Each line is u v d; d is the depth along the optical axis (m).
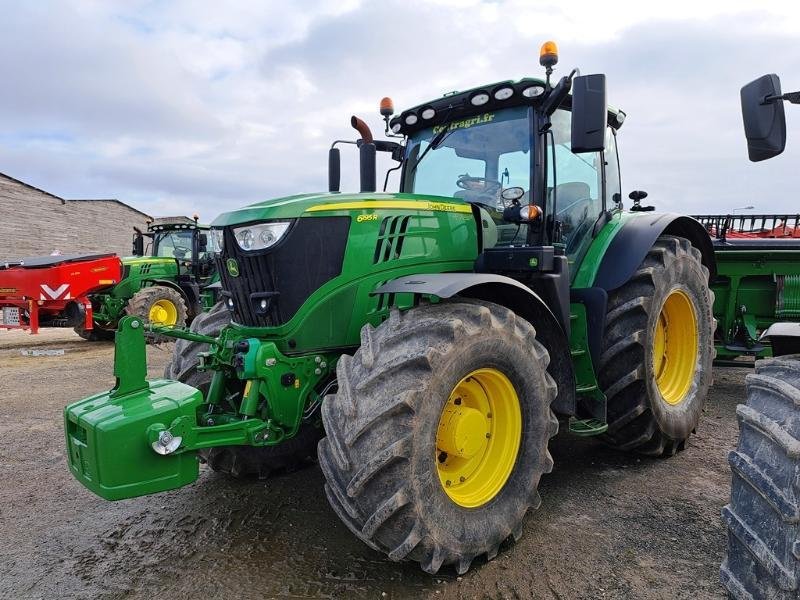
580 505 3.21
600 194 4.19
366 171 3.66
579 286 3.75
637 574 2.51
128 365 2.45
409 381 2.32
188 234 11.59
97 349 9.56
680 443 4.06
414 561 2.60
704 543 2.77
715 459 3.92
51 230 25.83
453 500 2.49
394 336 2.45
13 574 2.58
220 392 2.94
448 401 2.59
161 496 3.39
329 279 2.84
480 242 3.39
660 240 4.13
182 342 3.56
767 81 2.35
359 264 2.90
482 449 2.72
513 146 3.57
